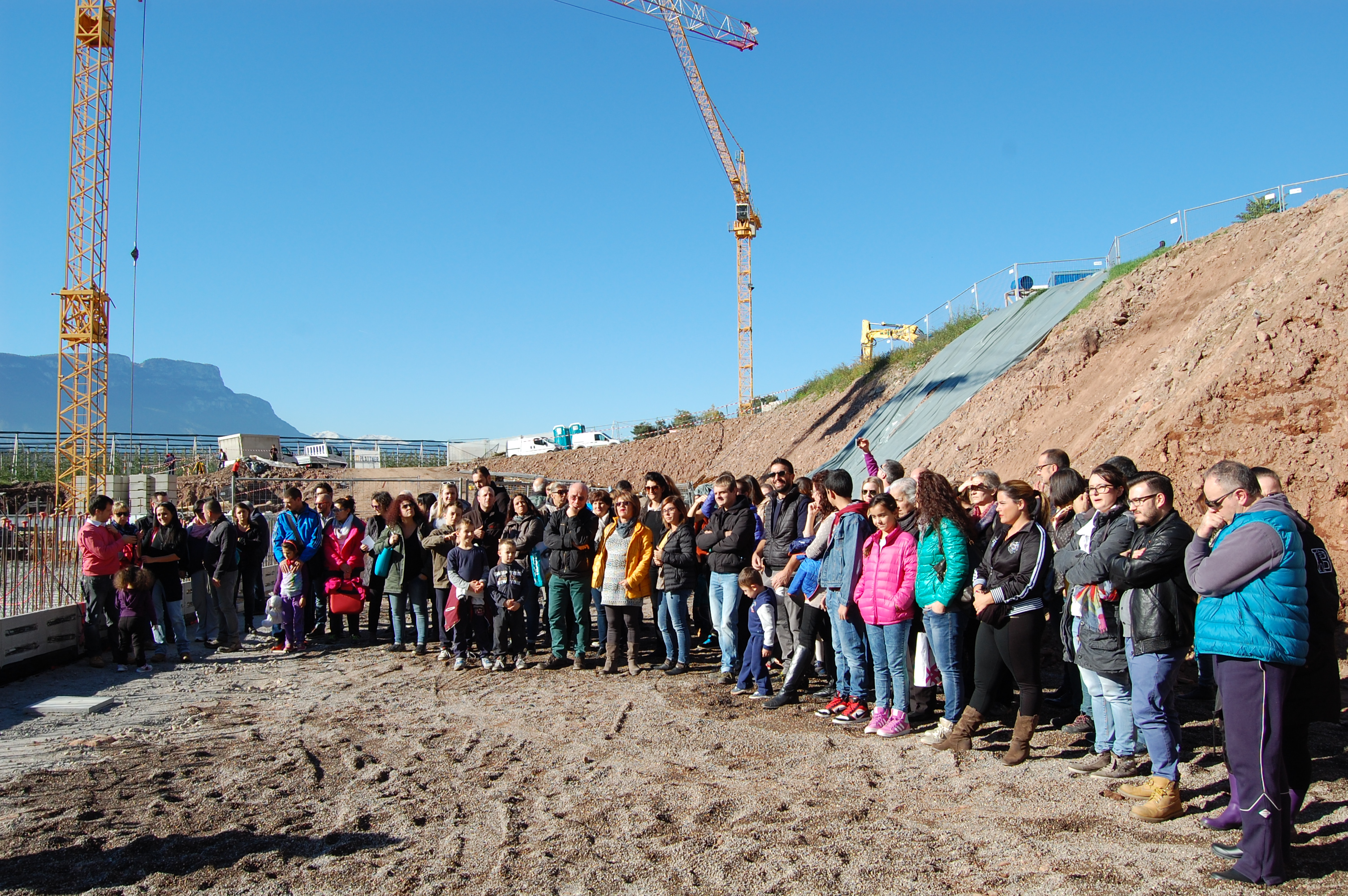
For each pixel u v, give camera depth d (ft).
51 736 21.18
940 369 79.92
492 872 13.26
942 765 18.19
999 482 21.91
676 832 14.74
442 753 19.76
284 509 33.45
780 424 125.18
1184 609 15.15
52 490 119.03
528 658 31.35
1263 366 31.22
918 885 12.53
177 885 12.89
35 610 30.30
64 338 124.26
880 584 20.70
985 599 18.33
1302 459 28.60
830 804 16.02
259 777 17.98
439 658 31.40
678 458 147.13
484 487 34.63
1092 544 16.75
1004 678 22.45
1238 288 42.01
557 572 29.22
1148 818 14.82
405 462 165.48
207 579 34.40
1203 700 22.54
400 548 32.14
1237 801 12.60
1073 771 17.49
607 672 28.55
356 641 35.06
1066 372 55.42
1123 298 57.00
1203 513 27.48
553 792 17.02
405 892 12.64
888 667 20.99
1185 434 31.94
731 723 22.13
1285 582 12.63
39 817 15.57
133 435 143.74
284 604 32.42
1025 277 81.66
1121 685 16.78
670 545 28.32
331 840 14.65
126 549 30.37
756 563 26.58
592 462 159.94
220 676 28.58
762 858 13.57
